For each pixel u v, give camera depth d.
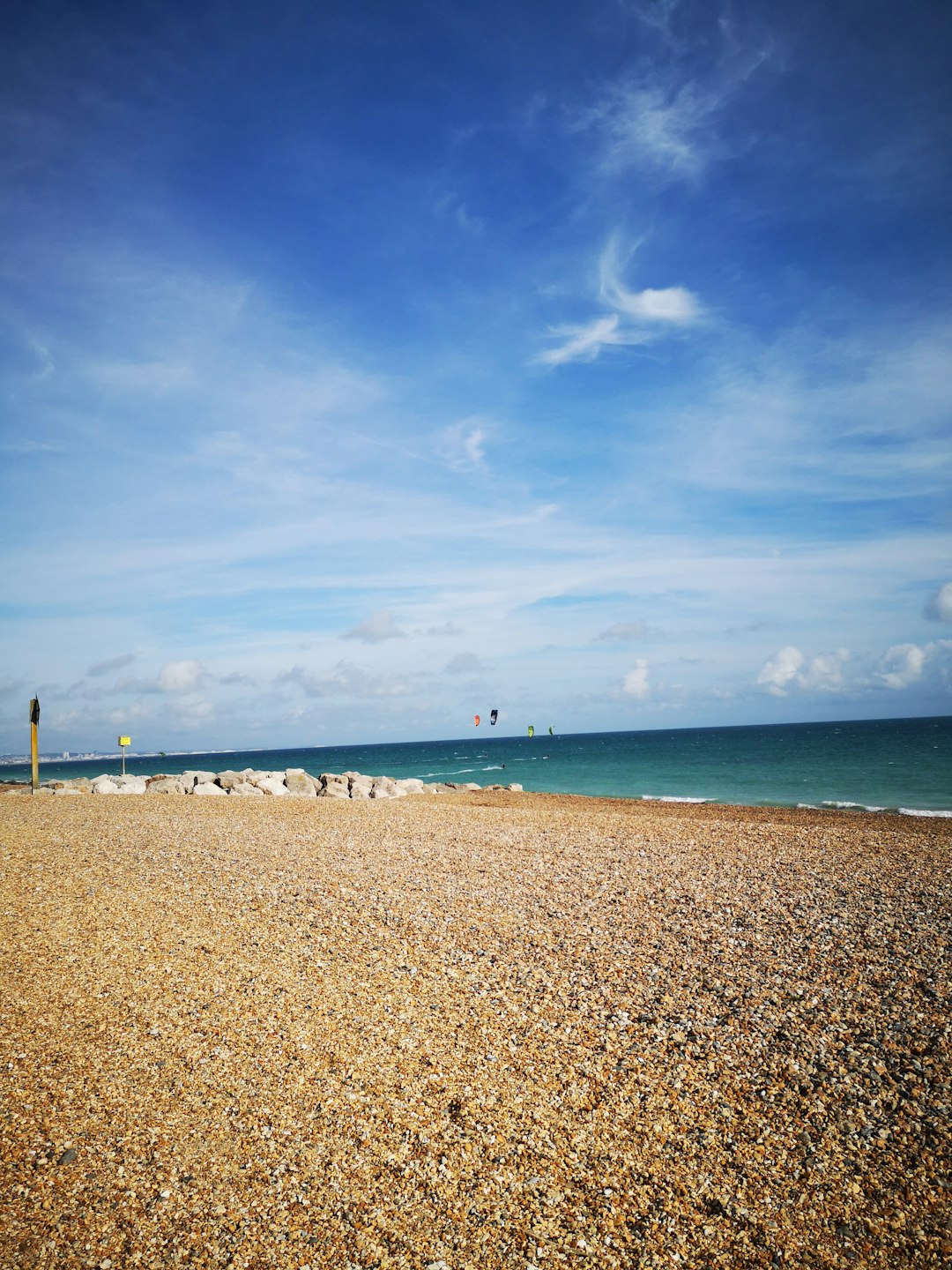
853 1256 4.29
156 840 15.30
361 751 191.12
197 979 7.92
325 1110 5.67
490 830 17.75
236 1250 4.38
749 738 126.69
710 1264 4.27
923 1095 5.75
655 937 9.38
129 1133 5.39
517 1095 5.86
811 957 8.58
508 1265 4.29
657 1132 5.41
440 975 8.11
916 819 22.75
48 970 8.08
